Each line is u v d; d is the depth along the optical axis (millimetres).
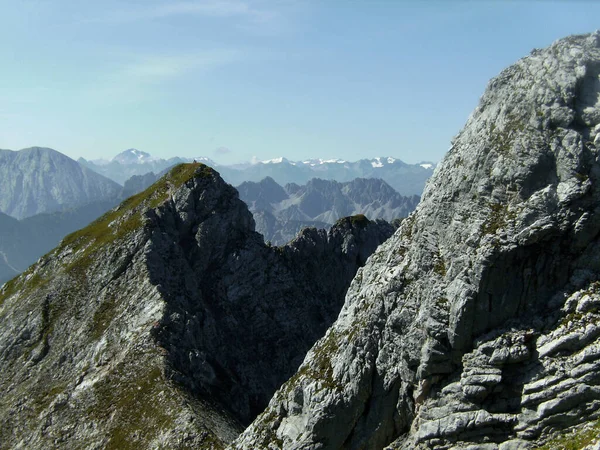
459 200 51062
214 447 81875
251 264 135875
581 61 48000
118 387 99375
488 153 49938
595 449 39531
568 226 45406
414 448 49312
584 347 43688
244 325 129125
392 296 53719
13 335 121812
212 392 103438
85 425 95250
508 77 51906
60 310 122688
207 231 133750
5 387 112500
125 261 124125
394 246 57969
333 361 57312
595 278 45406
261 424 60375
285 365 127000
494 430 45719
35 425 99562
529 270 46688
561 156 46406
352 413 54188
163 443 85062
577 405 42969
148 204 139125
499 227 47406
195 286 123875
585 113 46938
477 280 47250
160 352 101750
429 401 49531
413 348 50531
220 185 140500
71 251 141750
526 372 45531
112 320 114062
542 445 43188
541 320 46031
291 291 139000
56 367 111750
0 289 150250
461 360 48406
